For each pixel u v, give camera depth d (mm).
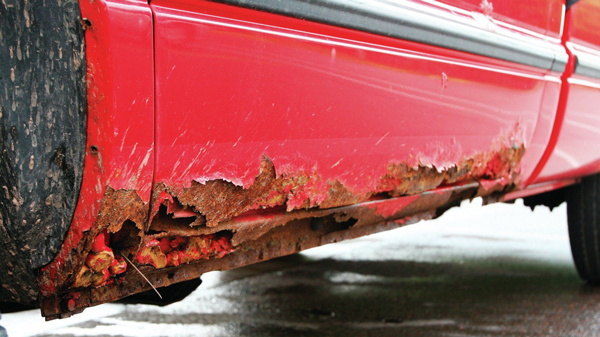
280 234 1911
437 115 2115
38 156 1178
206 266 1683
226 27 1348
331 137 1716
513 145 2619
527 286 3738
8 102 1152
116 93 1164
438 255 4582
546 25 2740
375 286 3686
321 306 3248
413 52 1972
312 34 1599
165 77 1244
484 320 3031
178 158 1324
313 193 1740
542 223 6055
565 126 2957
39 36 1143
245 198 1545
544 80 2717
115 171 1205
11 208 1187
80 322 2822
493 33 2322
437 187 2373
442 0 2113
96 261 1285
